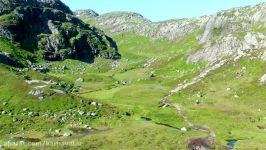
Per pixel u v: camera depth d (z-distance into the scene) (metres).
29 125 132.62
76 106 153.25
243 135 127.00
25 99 156.88
